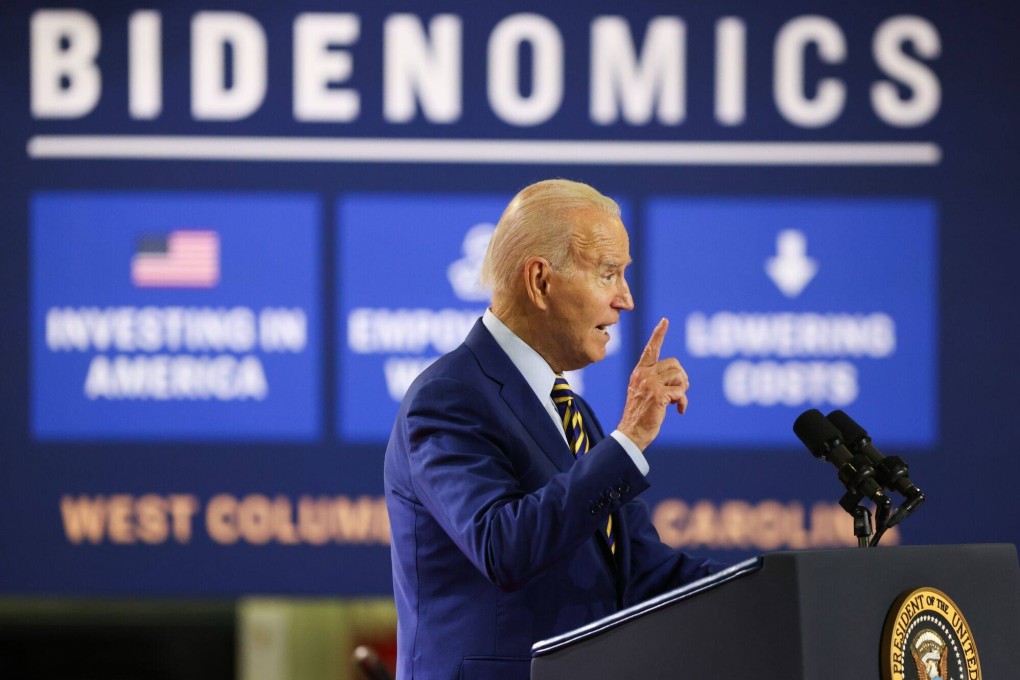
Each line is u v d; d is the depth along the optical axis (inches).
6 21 533.6
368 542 530.3
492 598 233.0
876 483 222.7
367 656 336.5
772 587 175.9
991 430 533.0
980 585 200.4
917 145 540.4
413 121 538.9
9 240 529.7
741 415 533.0
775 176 539.5
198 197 533.6
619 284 253.4
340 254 534.9
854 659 177.3
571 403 259.1
